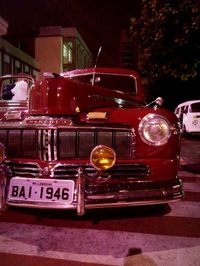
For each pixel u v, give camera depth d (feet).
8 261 9.70
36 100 12.30
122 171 11.27
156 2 28.78
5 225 12.41
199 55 28.91
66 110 12.00
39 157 11.46
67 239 11.19
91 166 11.32
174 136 11.68
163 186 11.32
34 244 10.81
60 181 10.77
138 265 9.46
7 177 11.67
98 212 13.66
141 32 31.07
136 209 14.06
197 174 21.79
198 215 13.58
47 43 94.68
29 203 10.79
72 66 102.83
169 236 11.47
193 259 9.83
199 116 46.09
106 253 10.19
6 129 12.06
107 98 13.83
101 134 11.44
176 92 74.49
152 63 31.37
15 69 71.92
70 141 11.37
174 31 28.32
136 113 11.73
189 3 26.50
